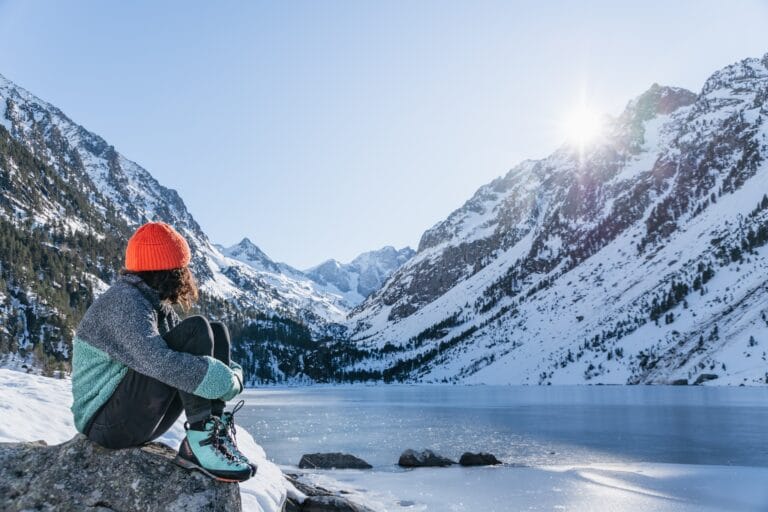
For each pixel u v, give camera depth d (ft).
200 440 12.19
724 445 146.00
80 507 12.23
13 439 22.56
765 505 77.46
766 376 448.24
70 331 469.16
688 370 524.52
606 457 129.18
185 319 12.64
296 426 225.15
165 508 12.07
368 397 499.10
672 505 77.25
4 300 461.37
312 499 37.45
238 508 12.82
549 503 77.25
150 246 12.70
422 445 157.99
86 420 12.41
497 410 299.17
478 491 84.99
